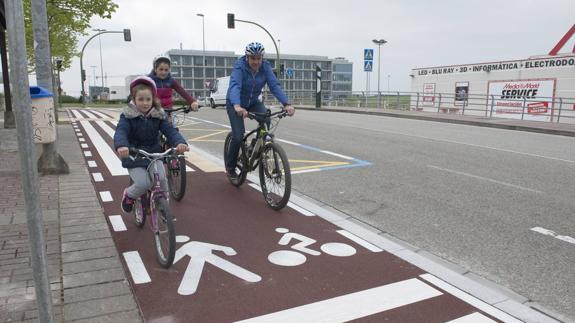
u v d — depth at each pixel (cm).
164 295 337
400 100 3066
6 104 1371
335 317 310
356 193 654
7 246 407
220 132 1449
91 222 479
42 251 217
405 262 403
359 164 873
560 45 2455
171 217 370
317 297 336
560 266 405
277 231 479
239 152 631
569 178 760
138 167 410
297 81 10175
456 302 333
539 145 1188
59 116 2125
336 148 1081
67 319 299
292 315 311
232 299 332
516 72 2427
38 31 683
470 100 2691
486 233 488
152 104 403
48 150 697
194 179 716
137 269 380
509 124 1772
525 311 325
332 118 2078
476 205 595
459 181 732
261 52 552
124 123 393
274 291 345
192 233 469
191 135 1357
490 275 385
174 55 9200
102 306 316
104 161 852
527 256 427
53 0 1363
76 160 824
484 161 917
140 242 439
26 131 204
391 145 1138
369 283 360
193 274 372
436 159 934
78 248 411
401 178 751
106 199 583
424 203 603
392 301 333
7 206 523
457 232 491
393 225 512
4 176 672
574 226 514
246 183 689
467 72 2700
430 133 1437
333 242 449
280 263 396
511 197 636
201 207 562
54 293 331
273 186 557
